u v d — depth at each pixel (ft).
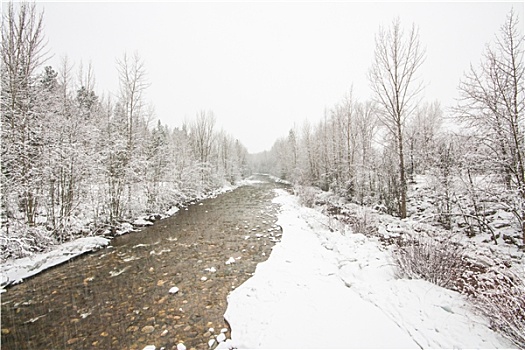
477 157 27.35
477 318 11.63
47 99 34.09
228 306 16.39
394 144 44.75
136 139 48.21
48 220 30.83
